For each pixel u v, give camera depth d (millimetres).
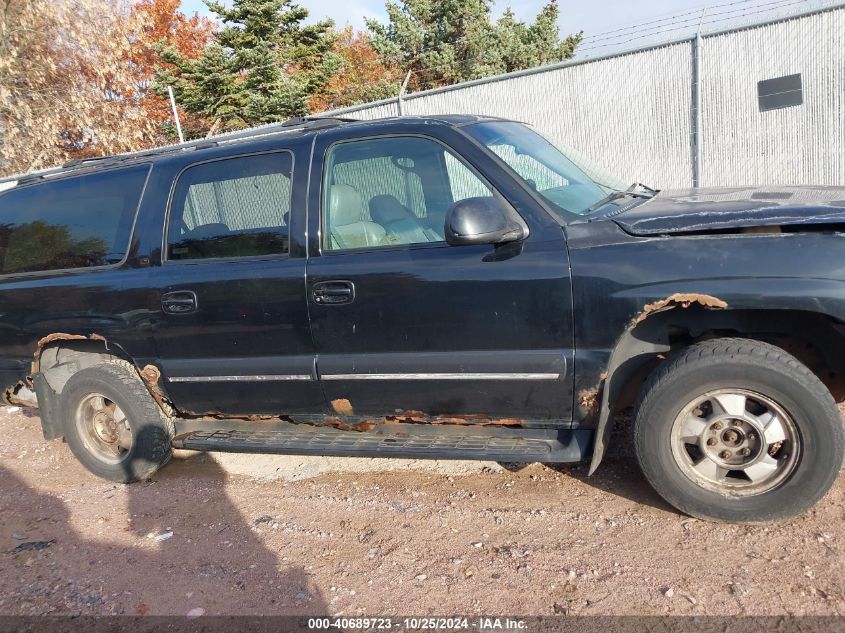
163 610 2924
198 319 3797
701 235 2898
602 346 3049
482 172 3295
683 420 3016
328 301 3461
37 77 18078
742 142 9156
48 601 3082
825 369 3277
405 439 3580
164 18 28625
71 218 4297
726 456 2992
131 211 4074
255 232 3699
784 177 8977
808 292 2705
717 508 3008
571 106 10289
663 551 2930
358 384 3537
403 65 27625
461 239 2986
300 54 23312
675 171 9750
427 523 3398
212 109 22188
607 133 10094
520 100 10625
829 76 8367
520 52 29266
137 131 20094
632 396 3479
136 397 4145
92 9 18375
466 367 3279
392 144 3512
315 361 3584
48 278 4258
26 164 19094
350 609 2789
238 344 3754
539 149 3803
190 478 4309
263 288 3602
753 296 2770
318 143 3639
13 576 3326
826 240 2732
